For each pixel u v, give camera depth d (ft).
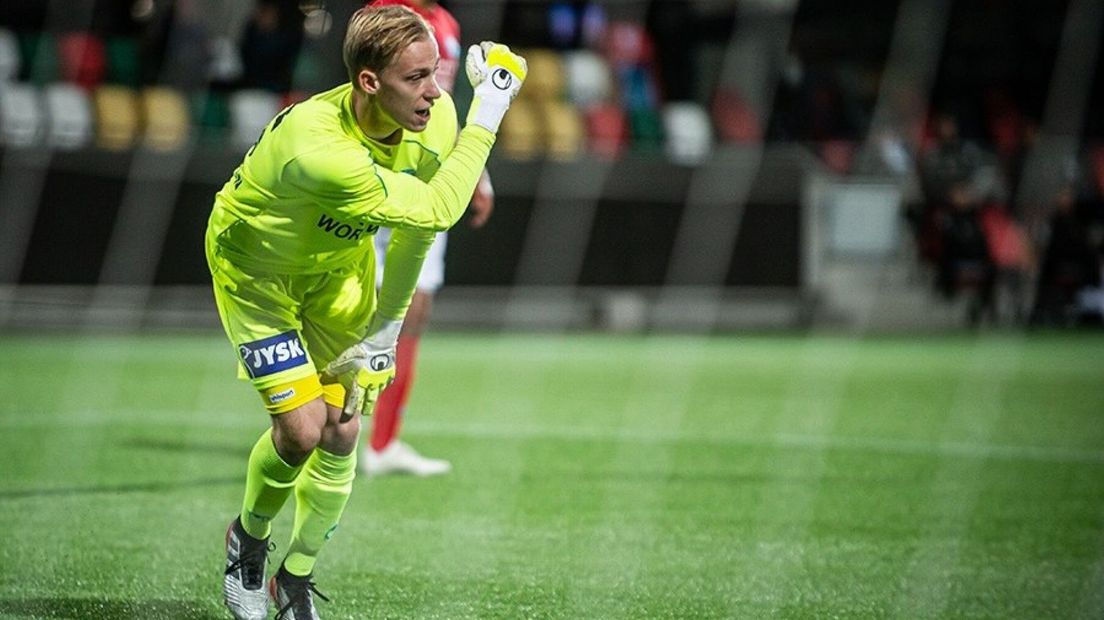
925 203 148.25
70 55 140.05
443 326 133.28
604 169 136.87
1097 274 147.54
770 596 41.04
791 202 142.92
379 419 60.70
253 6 151.23
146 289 122.83
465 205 33.76
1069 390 96.53
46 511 51.88
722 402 89.61
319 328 36.32
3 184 117.39
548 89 153.69
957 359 116.88
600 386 97.35
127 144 124.06
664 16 163.12
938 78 166.09
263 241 33.99
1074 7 165.99
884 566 45.32
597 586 41.78
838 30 166.09
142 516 51.11
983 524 52.70
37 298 118.83
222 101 138.10
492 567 44.04
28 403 83.10
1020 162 156.56
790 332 140.36
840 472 63.93
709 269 140.87
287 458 34.42
